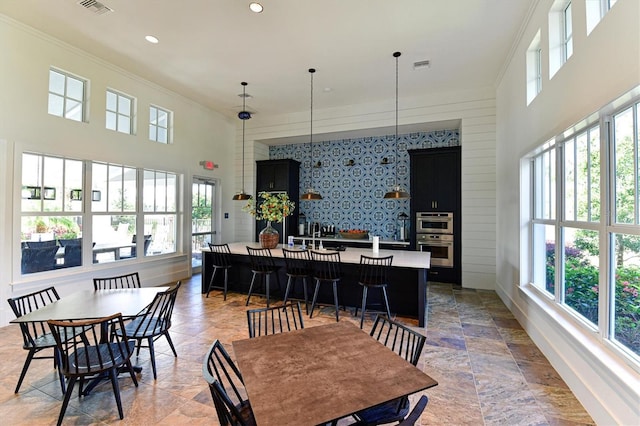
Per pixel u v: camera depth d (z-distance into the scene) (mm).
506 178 4465
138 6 3229
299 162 7379
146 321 2812
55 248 4023
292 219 7090
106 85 4539
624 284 1872
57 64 3943
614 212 1970
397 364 1485
